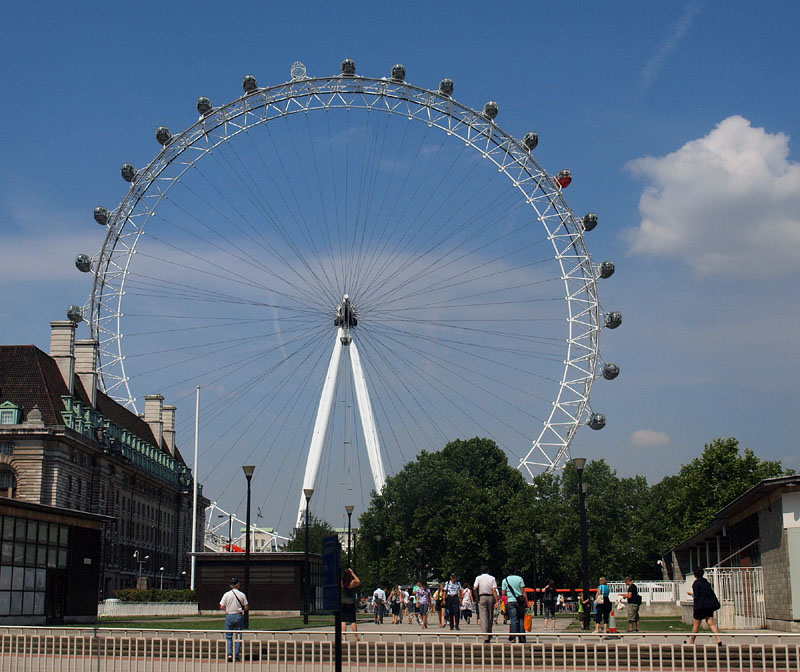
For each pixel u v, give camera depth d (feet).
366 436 354.74
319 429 347.56
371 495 459.73
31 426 340.39
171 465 540.93
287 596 287.69
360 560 483.92
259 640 101.50
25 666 103.76
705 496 397.60
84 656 101.04
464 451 482.28
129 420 493.77
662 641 114.32
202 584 294.66
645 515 414.82
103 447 391.04
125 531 443.73
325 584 65.31
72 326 386.32
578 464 176.04
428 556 437.58
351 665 99.25
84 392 404.16
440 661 97.96
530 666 96.43
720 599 184.96
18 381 363.56
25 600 195.62
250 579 290.15
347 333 348.38
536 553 382.42
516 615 126.00
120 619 251.60
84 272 380.37
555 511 377.71
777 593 148.05
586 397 363.56
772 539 150.71
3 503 187.93
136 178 366.02
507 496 463.42
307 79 354.54
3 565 188.85
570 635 98.94
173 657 103.24
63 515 210.59
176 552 540.93
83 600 217.77
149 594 342.85
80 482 373.81
